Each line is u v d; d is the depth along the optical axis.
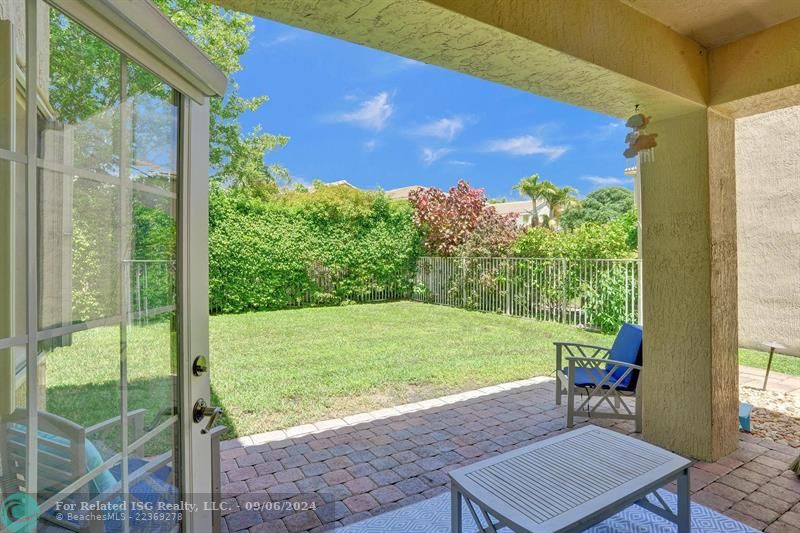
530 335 7.05
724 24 2.55
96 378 1.08
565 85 2.51
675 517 1.97
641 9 2.42
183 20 10.47
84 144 1.04
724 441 2.93
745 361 5.51
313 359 5.59
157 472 1.26
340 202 10.89
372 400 4.12
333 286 11.05
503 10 1.94
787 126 5.64
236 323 8.38
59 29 0.95
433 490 2.54
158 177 1.27
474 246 10.28
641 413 3.33
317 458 2.95
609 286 7.09
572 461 1.93
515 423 3.55
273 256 10.15
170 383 1.33
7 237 0.88
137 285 1.21
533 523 1.48
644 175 3.15
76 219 1.02
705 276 2.84
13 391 0.88
